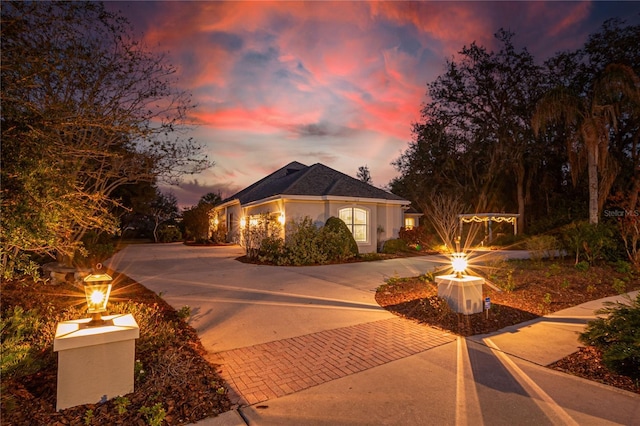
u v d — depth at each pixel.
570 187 23.33
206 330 5.21
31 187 3.21
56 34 4.61
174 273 10.56
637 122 19.09
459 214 21.48
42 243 3.63
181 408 2.96
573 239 11.22
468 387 3.39
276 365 3.96
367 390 3.35
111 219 5.36
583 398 3.16
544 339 4.74
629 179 17.48
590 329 4.17
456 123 26.97
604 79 12.62
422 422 2.79
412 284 8.21
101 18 5.59
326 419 2.85
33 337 4.08
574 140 13.72
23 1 3.64
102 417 2.75
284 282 9.00
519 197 24.73
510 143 24.86
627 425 2.73
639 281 8.77
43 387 3.18
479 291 5.99
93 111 5.66
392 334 5.02
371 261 13.45
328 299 7.16
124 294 7.45
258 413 2.95
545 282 8.24
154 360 3.64
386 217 17.23
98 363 2.97
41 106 4.34
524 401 3.11
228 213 26.27
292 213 14.95
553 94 13.44
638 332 3.58
